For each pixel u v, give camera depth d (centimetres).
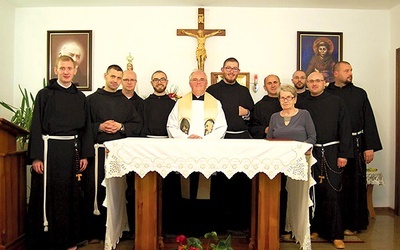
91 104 346
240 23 464
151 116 383
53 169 294
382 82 466
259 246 272
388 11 465
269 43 464
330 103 330
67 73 300
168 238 326
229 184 378
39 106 294
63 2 445
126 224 335
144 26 463
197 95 334
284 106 309
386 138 464
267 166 248
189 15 463
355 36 467
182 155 248
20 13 463
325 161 327
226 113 383
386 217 428
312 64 463
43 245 299
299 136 304
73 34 462
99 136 333
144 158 249
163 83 388
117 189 295
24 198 308
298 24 465
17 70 464
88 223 328
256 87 459
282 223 343
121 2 446
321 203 331
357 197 358
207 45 464
